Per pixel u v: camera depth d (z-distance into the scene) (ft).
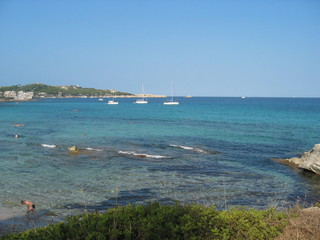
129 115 251.80
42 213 36.96
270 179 56.59
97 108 380.17
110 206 39.83
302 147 94.79
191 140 108.27
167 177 56.13
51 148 87.61
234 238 19.12
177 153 82.53
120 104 539.29
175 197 44.06
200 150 87.30
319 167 60.39
